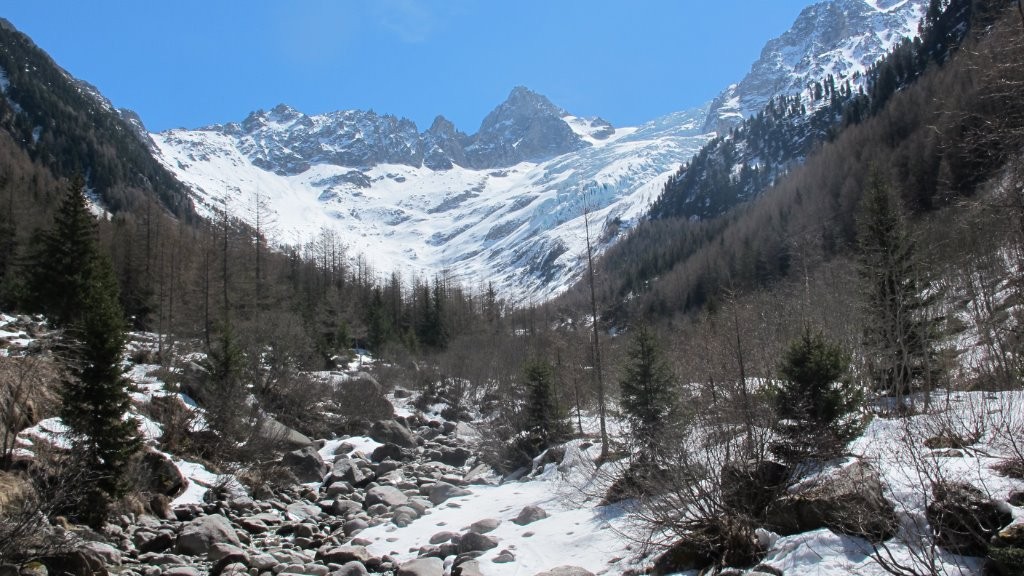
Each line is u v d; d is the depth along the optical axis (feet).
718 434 39.93
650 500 41.57
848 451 38.65
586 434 88.38
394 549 53.31
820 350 41.63
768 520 35.27
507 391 124.57
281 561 51.39
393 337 229.04
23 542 42.19
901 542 27.84
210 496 68.69
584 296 378.73
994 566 24.88
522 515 54.24
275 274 224.74
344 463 86.43
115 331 56.80
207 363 97.25
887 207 76.13
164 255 187.93
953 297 80.28
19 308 125.70
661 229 582.35
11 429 57.16
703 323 85.46
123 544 53.52
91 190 454.40
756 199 469.16
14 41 561.84
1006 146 33.60
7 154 338.54
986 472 29.60
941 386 63.62
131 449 56.80
